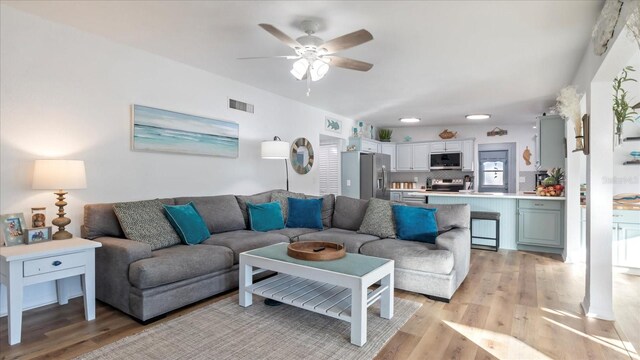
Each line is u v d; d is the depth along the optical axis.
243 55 3.56
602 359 2.05
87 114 3.04
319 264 2.49
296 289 2.74
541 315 2.68
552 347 2.19
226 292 3.18
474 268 4.03
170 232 3.12
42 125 2.77
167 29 2.93
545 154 4.88
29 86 2.69
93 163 3.09
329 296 2.58
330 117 6.51
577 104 3.01
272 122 5.09
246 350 2.13
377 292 2.53
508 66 3.76
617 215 3.89
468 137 7.91
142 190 3.47
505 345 2.21
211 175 4.19
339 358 2.04
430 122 7.71
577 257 4.29
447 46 3.20
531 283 3.46
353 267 2.41
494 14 2.57
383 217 3.84
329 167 7.26
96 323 2.48
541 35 2.93
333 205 4.52
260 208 4.09
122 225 2.89
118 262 2.59
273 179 5.13
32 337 2.28
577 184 4.32
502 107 5.92
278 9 2.54
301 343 2.22
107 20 2.78
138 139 3.39
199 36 3.08
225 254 3.03
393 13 2.57
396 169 8.43
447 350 2.15
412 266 3.07
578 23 2.69
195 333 2.35
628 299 3.11
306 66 2.79
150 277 2.43
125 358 2.03
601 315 2.63
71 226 2.96
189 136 3.87
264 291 2.70
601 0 2.34
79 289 3.01
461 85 4.55
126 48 3.31
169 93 3.69
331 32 2.91
